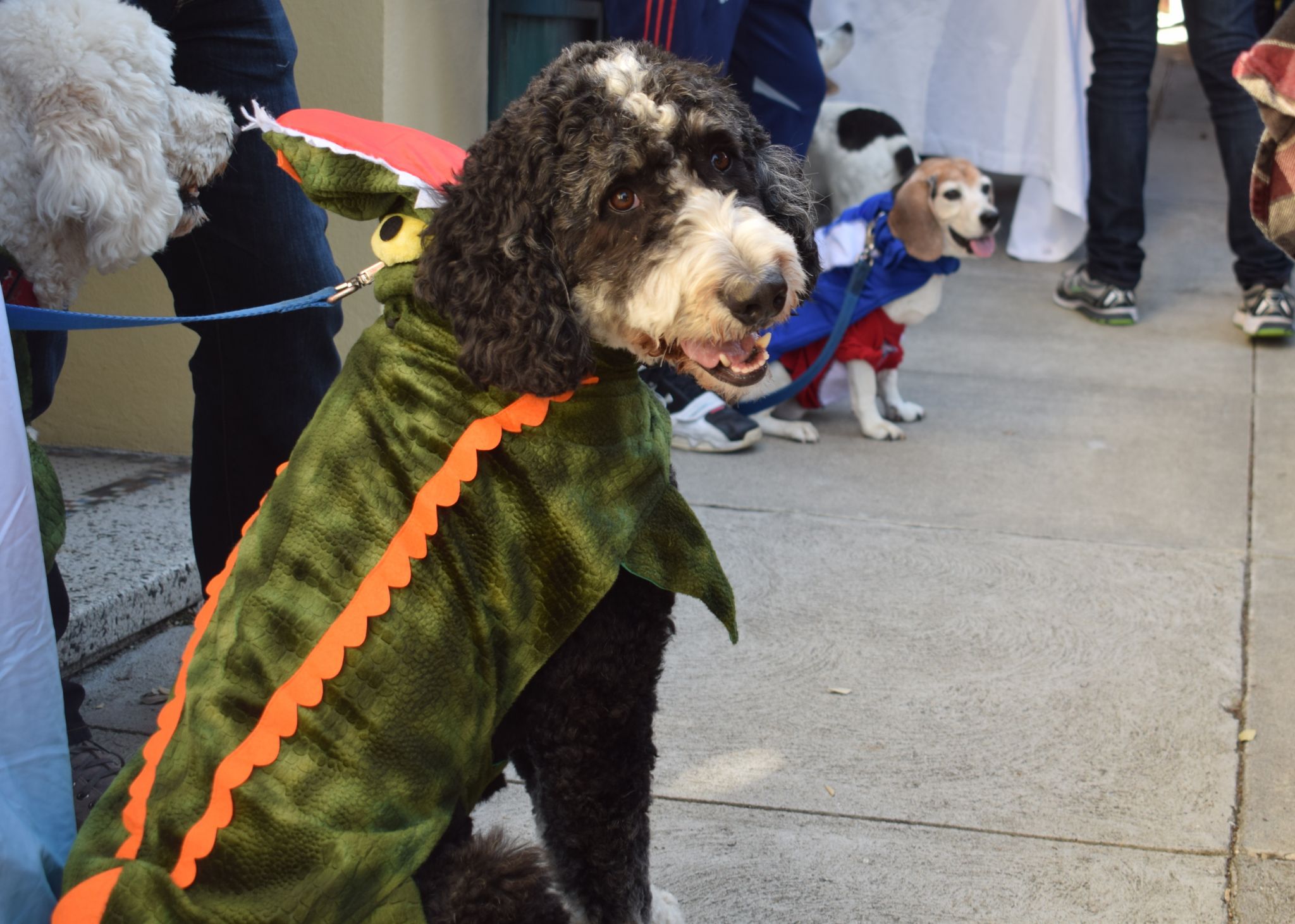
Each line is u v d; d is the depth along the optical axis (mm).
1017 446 5039
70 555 3607
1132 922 2400
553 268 1913
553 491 1874
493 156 1937
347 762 1617
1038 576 3910
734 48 5055
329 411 1942
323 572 1736
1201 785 2820
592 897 2084
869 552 4098
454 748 1750
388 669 1682
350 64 4086
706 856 2604
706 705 3182
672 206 2037
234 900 1493
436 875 1740
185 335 4406
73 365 4512
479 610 1788
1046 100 7047
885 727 3082
